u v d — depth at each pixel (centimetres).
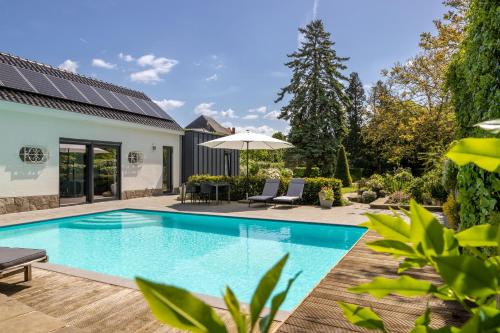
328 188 1202
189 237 830
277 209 1144
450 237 62
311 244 759
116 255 680
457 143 63
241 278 546
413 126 1819
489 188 289
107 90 1531
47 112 1080
